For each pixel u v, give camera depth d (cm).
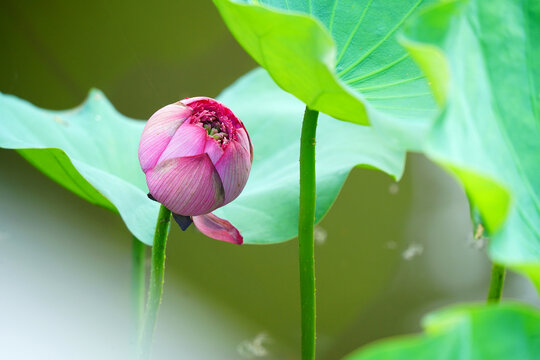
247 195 189
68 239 221
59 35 252
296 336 227
